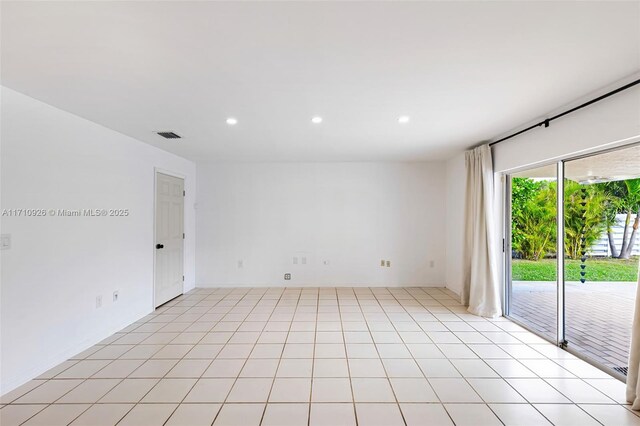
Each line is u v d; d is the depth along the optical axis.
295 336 3.49
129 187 3.95
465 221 4.57
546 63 2.06
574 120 2.82
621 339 3.26
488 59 2.01
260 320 4.02
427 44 1.83
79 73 2.19
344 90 2.51
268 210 5.83
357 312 4.33
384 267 5.79
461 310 4.40
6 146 2.44
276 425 2.03
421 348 3.17
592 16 1.56
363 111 3.00
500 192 4.13
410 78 2.29
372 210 5.80
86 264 3.23
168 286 4.89
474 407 2.22
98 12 1.51
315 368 2.77
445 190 5.73
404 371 2.71
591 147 2.65
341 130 3.66
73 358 2.98
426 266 5.77
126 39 1.77
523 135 3.54
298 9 1.51
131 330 3.70
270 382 2.54
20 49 1.86
